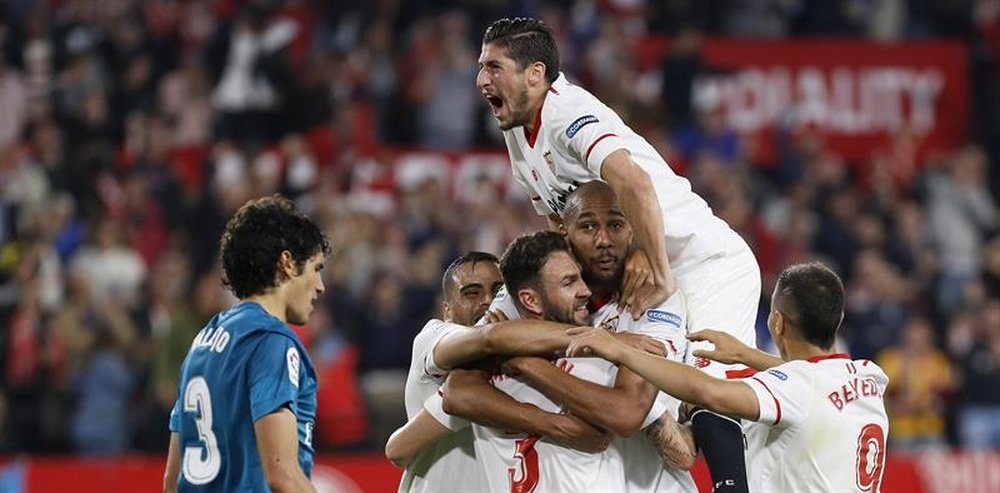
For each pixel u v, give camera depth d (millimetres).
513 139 9789
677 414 9492
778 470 8820
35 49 25734
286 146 24000
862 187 27156
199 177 24859
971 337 22250
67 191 23469
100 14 26297
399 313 21047
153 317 20766
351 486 17562
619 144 9039
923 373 21453
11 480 17250
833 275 9078
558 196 9609
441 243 22297
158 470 17562
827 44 28016
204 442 8602
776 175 26281
